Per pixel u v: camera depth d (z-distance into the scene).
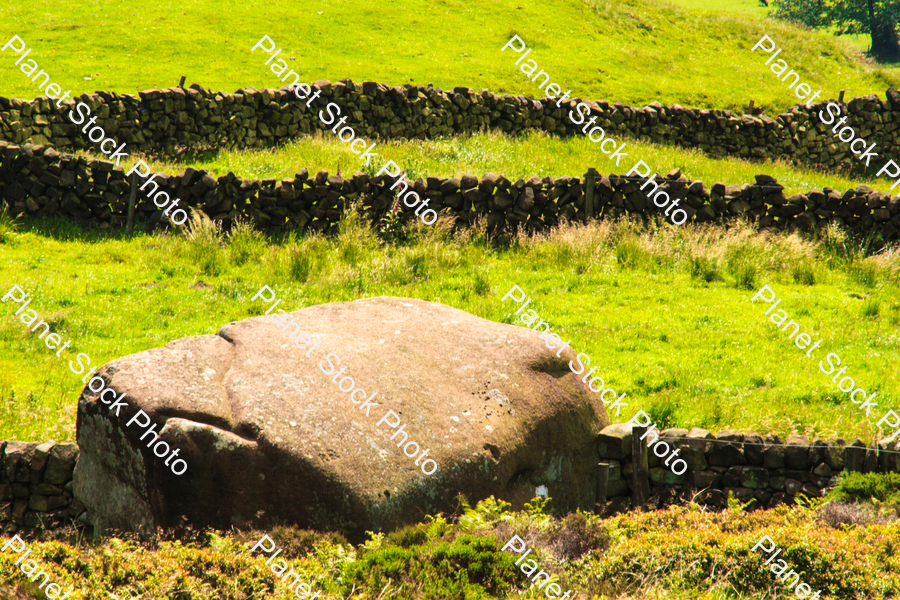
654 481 6.26
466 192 12.73
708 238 12.12
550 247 11.94
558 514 6.00
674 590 4.50
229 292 9.98
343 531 4.96
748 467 6.18
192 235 11.47
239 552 4.67
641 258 11.55
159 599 4.19
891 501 5.59
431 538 4.80
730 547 4.79
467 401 5.77
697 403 7.28
